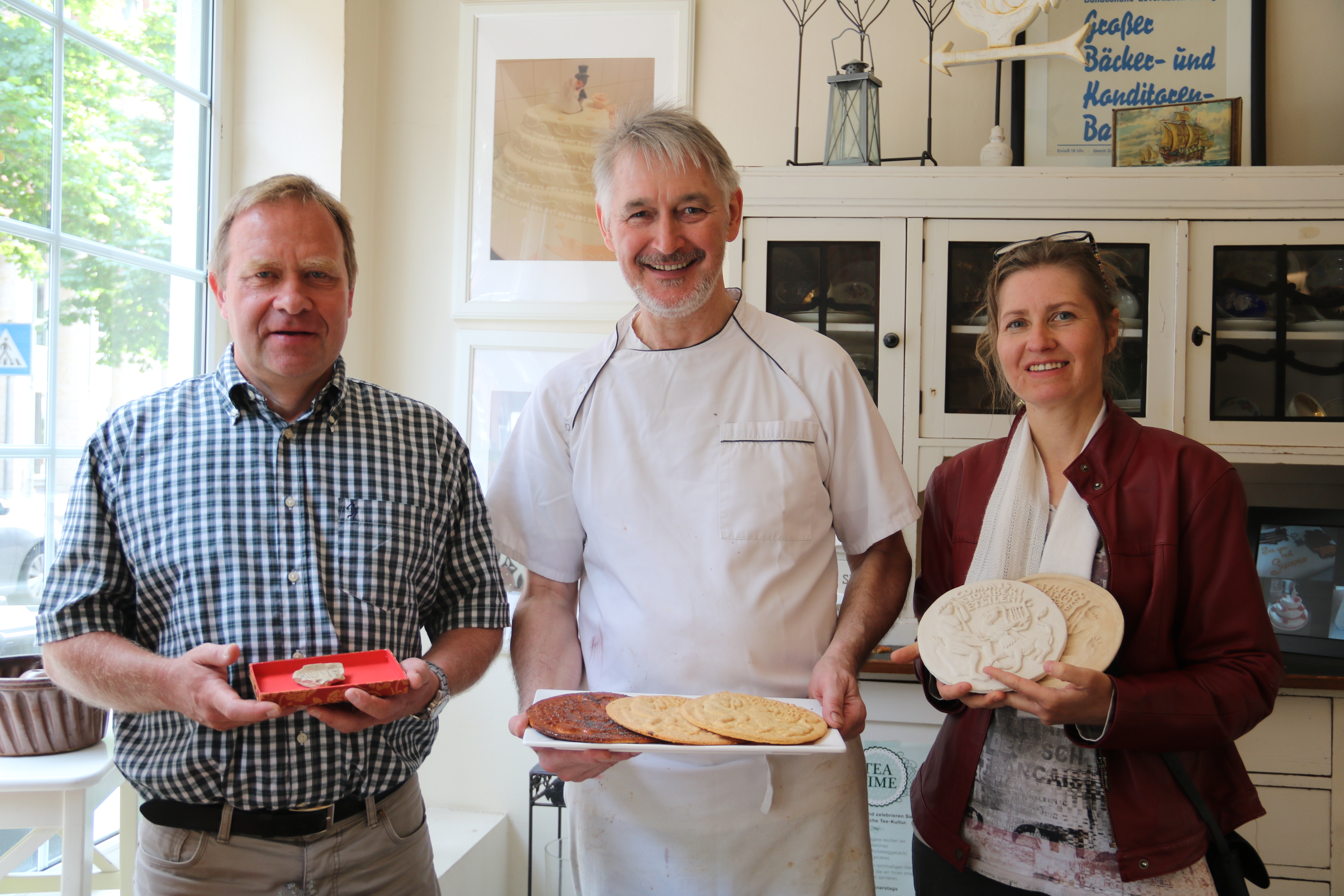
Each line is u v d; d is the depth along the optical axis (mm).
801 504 1266
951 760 1208
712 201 1213
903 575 1352
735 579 1231
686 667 1227
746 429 1271
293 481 1192
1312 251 2148
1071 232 1361
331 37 2436
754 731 1004
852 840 1257
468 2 2594
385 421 1273
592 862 1282
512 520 1364
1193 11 2414
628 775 1263
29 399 1833
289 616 1155
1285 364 2162
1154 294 2188
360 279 2570
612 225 1259
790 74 2527
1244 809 1122
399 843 1233
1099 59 2436
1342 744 1955
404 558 1229
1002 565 1219
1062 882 1101
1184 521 1136
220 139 2406
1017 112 2434
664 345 1326
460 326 2629
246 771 1127
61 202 1905
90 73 1983
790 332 1335
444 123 2637
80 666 1080
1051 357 1191
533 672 1274
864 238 2225
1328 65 2402
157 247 2211
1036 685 1017
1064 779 1115
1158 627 1119
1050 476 1251
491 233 2609
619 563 1274
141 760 1143
